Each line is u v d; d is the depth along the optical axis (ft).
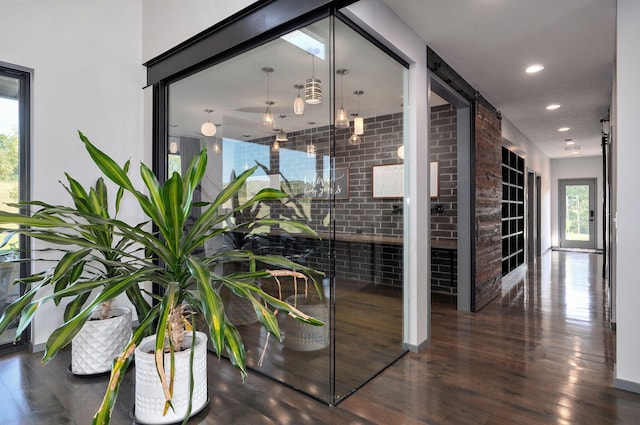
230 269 8.58
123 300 10.15
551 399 6.49
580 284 16.24
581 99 13.78
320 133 6.93
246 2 7.48
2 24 8.04
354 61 7.10
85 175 9.34
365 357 7.47
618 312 6.87
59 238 4.84
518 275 18.51
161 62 9.86
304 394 6.67
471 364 7.95
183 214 4.83
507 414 6.02
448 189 14.02
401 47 8.09
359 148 7.34
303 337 7.11
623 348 6.81
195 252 9.31
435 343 9.21
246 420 5.80
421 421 5.82
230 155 8.72
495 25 8.38
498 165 14.79
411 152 8.68
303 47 7.09
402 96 8.52
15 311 4.55
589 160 30.14
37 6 8.54
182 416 5.46
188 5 8.82
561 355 8.41
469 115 12.17
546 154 28.91
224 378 7.32
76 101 9.18
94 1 9.50
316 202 7.07
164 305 4.16
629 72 6.69
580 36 8.90
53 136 8.79
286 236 7.54
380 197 7.98
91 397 6.44
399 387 6.95
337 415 5.99
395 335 8.40
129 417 5.83
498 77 11.50
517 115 16.25
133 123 10.26
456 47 9.45
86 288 4.46
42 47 8.61
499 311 12.06
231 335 4.18
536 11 7.82
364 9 6.97
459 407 6.23
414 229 8.64
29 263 8.61
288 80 7.44
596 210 29.99
